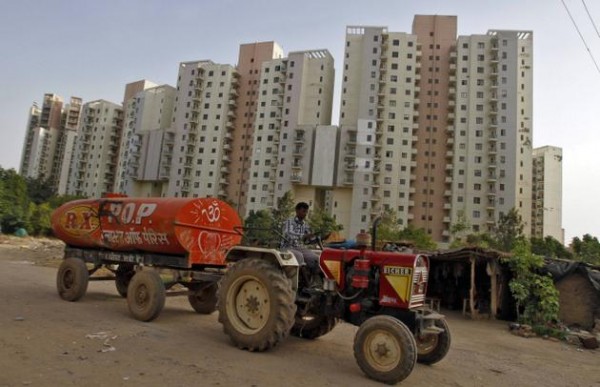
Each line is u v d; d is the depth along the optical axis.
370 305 6.52
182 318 9.06
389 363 5.77
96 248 10.35
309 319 8.04
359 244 6.79
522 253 15.56
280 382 5.32
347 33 87.00
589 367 8.97
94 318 8.07
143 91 103.00
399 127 80.50
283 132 84.62
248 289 7.05
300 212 7.89
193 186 93.19
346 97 83.94
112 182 111.31
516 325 13.62
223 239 9.52
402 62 82.38
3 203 48.72
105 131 111.19
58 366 5.09
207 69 96.38
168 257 9.08
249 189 87.12
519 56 83.69
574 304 14.94
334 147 80.25
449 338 6.97
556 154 96.38
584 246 61.88
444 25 85.88
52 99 137.38
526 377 7.29
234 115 94.81
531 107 81.69
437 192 80.69
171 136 95.06
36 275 14.82
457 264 18.75
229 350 6.64
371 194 78.06
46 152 132.62
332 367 6.30
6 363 5.00
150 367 5.37
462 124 80.56
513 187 76.25
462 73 82.00
